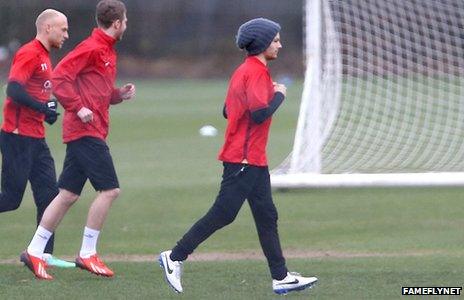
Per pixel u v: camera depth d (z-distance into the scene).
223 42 166.50
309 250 34.94
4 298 26.67
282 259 26.86
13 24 159.25
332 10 52.44
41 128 30.86
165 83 148.75
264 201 26.59
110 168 29.28
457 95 61.38
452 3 56.03
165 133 80.31
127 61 162.88
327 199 46.00
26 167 30.44
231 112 26.27
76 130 29.03
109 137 77.19
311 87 48.31
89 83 28.94
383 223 40.12
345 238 37.22
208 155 64.75
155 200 46.25
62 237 37.75
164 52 165.62
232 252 34.69
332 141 56.66
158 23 166.25
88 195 47.88
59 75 28.33
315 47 48.25
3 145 30.41
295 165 48.19
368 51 54.66
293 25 162.75
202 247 35.56
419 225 39.62
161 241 36.88
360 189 48.75
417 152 55.53
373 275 29.77
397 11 56.03
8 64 151.50
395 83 61.56
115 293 27.33
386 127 60.75
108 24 29.09
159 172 56.25
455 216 41.53
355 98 60.88
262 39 26.05
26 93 29.25
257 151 26.25
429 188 48.84
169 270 26.83
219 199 26.47
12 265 32.03
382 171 50.47
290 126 85.94
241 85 26.00
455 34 55.97
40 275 29.33
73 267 31.34
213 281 29.06
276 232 26.91
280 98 26.11
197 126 86.44
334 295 27.02
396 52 58.91
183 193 48.28
